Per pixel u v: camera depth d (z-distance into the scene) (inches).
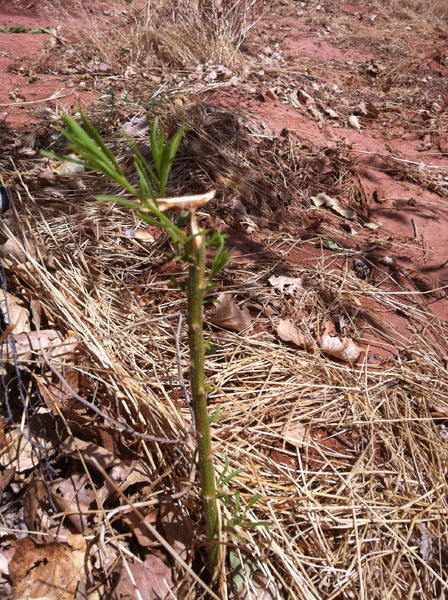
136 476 22.9
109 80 65.8
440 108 72.9
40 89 61.8
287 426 27.1
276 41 90.4
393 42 101.1
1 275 30.5
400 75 83.4
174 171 44.9
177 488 22.7
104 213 40.1
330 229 45.3
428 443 28.0
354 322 35.8
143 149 45.9
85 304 30.3
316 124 61.1
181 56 70.8
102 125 50.7
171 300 33.8
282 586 21.3
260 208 44.9
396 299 38.8
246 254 39.4
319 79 76.1
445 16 129.9
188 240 13.9
